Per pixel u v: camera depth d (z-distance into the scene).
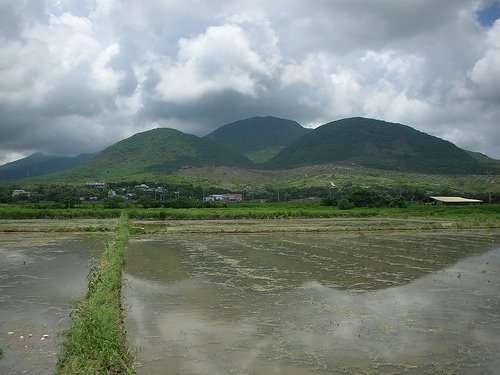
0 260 29.95
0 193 115.00
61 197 104.50
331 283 23.48
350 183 164.50
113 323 13.66
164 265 28.69
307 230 51.12
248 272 26.44
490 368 12.66
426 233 49.97
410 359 13.26
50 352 13.34
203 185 173.50
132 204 89.25
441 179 193.38
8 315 17.22
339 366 12.70
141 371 12.22
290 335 15.25
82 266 27.78
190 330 15.71
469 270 27.34
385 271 26.91
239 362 12.92
